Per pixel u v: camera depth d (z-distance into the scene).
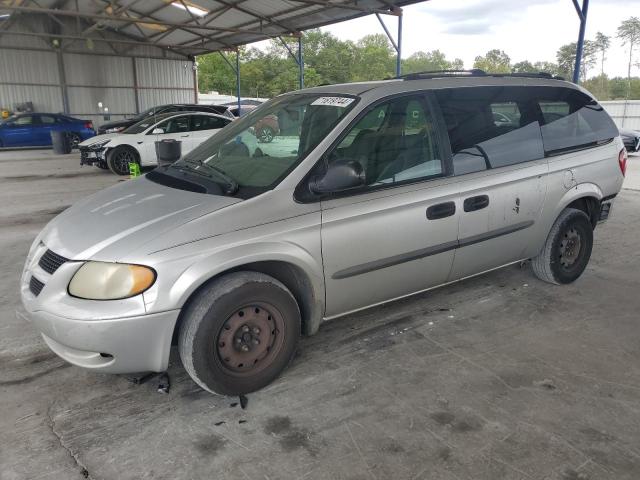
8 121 19.08
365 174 3.05
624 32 66.19
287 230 2.78
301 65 19.77
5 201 8.82
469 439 2.50
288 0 15.38
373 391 2.91
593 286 4.45
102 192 3.41
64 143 17.64
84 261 2.55
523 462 2.34
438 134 3.37
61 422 2.67
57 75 24.09
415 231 3.23
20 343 3.54
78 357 2.61
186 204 2.79
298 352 3.34
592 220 4.47
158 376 3.08
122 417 2.71
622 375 3.06
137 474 2.29
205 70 69.25
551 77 4.20
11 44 22.78
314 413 2.71
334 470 2.30
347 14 16.62
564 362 3.21
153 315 2.49
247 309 2.75
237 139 3.51
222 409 2.76
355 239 3.01
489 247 3.68
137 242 2.54
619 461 2.34
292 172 2.88
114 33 24.88
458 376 3.05
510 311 3.94
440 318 3.82
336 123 3.04
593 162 4.21
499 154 3.64
